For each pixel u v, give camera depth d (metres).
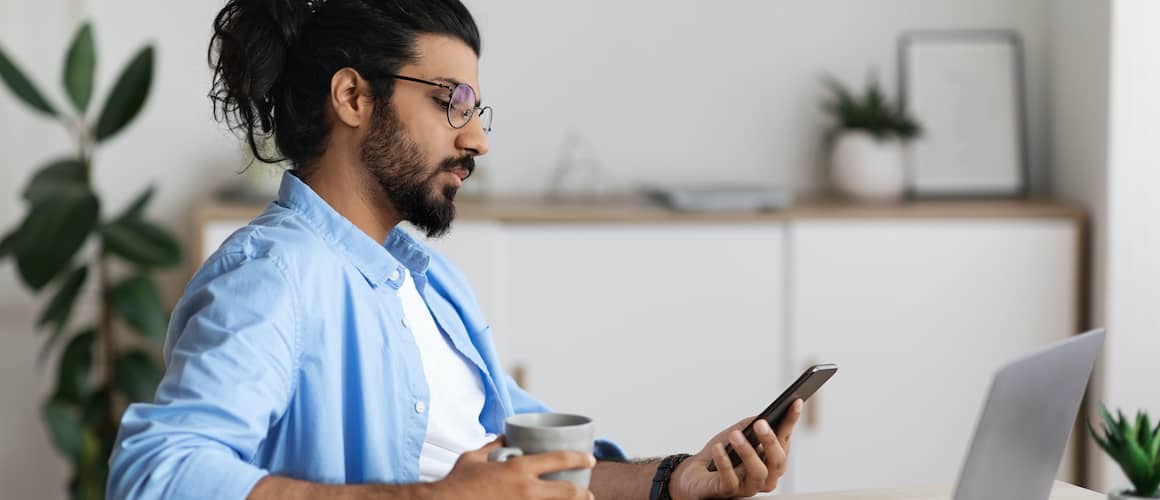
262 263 1.34
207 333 1.28
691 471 1.56
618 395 3.29
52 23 3.35
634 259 3.26
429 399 1.48
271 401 1.29
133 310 3.12
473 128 1.48
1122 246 3.28
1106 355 3.30
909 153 3.62
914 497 1.53
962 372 3.36
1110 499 1.34
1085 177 3.42
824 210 3.31
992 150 3.64
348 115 1.44
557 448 1.21
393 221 1.51
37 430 3.49
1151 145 3.27
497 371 1.67
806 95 3.67
